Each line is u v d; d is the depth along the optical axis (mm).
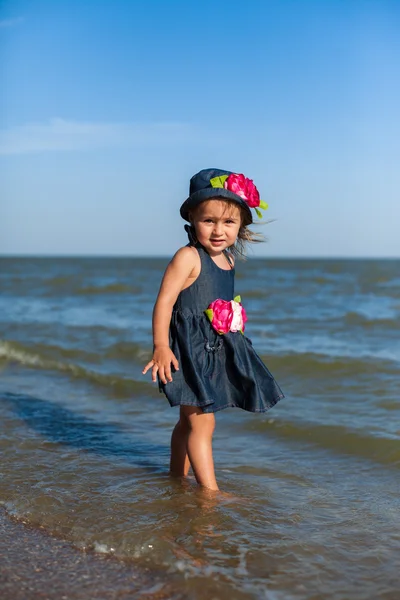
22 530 2549
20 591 2010
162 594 2016
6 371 6539
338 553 2357
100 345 7977
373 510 2834
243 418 4523
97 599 1967
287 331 9453
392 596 2051
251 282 27281
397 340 8484
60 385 5883
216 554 2318
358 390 5254
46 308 13609
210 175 3014
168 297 2980
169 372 2883
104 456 3666
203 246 3072
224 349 3025
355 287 23391
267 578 2150
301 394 5211
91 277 31641
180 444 3256
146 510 2738
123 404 5133
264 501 2924
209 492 2982
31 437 4066
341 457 3684
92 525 2549
